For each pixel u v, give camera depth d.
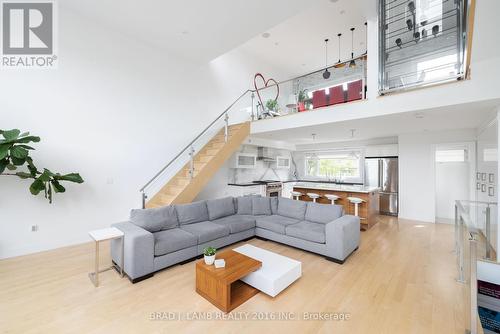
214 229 3.67
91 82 4.20
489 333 2.46
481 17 1.97
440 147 5.89
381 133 6.34
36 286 2.63
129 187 4.73
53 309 2.22
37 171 3.31
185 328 1.99
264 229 4.31
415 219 6.20
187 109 5.79
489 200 4.02
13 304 2.29
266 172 8.39
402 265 3.28
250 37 4.53
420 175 6.15
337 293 2.55
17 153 2.93
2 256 3.38
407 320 2.11
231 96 6.91
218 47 5.00
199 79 6.07
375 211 5.73
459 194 5.78
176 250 3.16
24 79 3.56
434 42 3.88
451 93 3.28
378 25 3.97
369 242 4.30
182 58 5.64
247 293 2.47
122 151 4.63
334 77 7.79
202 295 2.47
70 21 3.94
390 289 2.63
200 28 4.23
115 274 2.94
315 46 7.00
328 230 3.42
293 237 3.85
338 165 8.52
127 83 4.68
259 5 3.53
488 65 3.00
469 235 2.06
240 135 5.91
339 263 3.31
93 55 4.22
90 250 3.76
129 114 4.73
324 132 6.09
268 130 5.84
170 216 3.71
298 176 9.59
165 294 2.51
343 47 7.02
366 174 7.20
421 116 4.08
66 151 3.94
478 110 3.62
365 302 2.38
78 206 4.07
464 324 2.05
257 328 2.00
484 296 2.56
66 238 3.94
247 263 2.59
